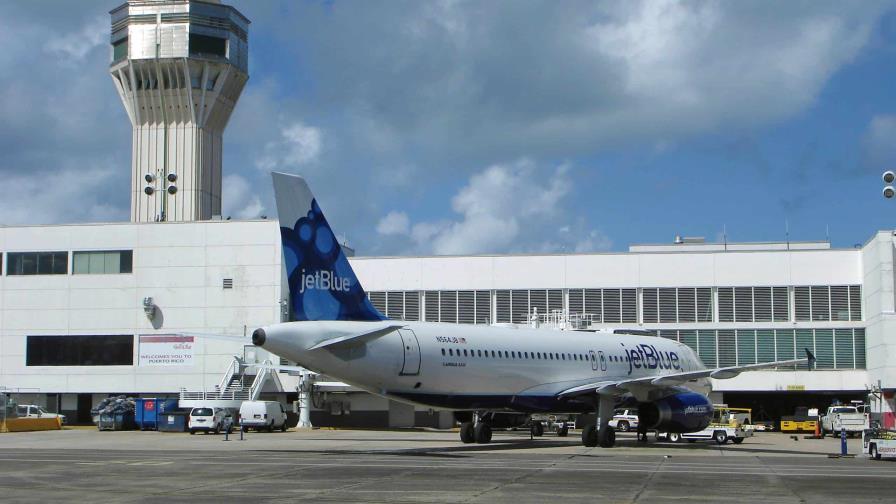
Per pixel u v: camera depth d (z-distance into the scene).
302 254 35.81
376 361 36.59
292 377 69.62
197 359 70.69
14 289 72.75
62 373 71.88
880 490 23.44
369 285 74.25
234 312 70.50
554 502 20.58
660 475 27.28
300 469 28.62
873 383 67.06
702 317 71.50
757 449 44.53
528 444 45.34
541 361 43.88
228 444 45.34
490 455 36.00
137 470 28.45
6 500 20.86
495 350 41.72
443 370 39.09
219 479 25.50
